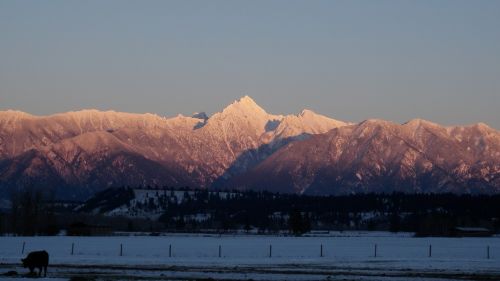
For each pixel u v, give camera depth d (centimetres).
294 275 9419
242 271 10031
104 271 9856
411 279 8956
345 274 9656
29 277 8794
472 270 10488
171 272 9744
